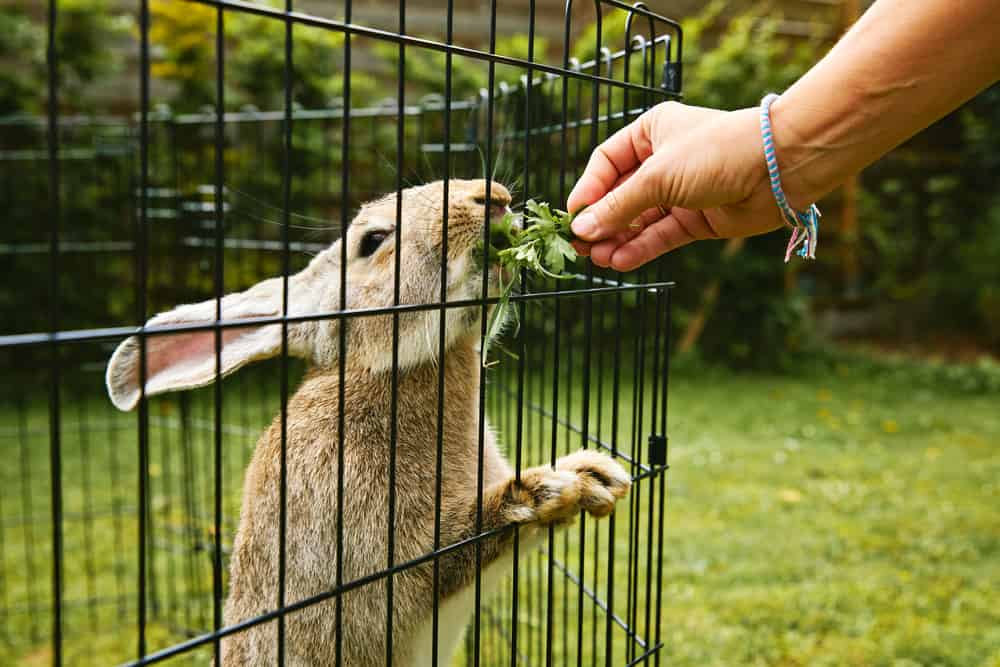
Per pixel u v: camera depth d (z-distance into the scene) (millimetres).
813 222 653
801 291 3396
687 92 2824
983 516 1702
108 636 1398
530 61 651
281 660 579
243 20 2662
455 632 843
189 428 1890
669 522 1678
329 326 891
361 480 812
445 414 855
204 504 1856
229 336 863
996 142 3406
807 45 3166
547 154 1068
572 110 2137
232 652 880
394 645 808
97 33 2740
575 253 693
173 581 1585
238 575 885
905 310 3600
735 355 3072
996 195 3523
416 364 837
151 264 2350
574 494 741
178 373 806
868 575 1450
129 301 2617
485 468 877
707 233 731
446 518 786
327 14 2838
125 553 1654
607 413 2100
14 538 1693
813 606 1338
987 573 1452
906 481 1922
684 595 1375
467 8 3008
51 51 458
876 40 584
